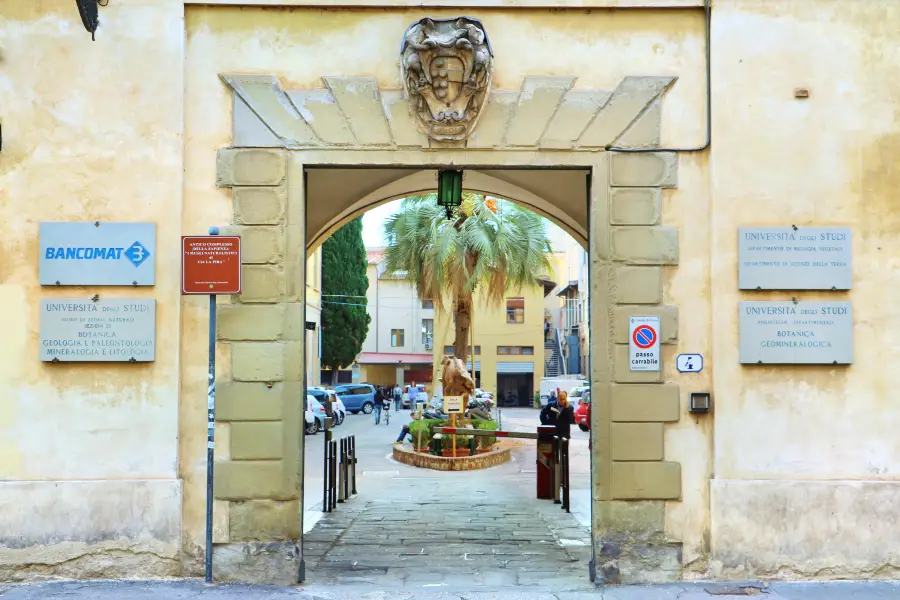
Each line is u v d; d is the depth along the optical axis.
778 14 7.98
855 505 7.71
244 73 7.91
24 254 7.74
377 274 71.19
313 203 11.40
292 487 7.69
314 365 47.06
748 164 7.89
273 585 7.61
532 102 7.91
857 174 7.91
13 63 7.82
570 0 7.91
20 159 7.78
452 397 20.62
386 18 7.93
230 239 7.36
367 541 9.89
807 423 7.79
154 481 7.62
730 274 7.84
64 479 7.65
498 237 25.70
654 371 7.80
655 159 7.93
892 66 7.97
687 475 7.80
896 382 7.83
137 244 7.74
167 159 7.81
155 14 7.89
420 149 7.86
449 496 14.25
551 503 13.34
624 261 7.88
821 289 7.83
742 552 7.69
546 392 51.97
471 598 7.25
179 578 7.65
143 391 7.70
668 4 7.93
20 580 7.54
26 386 7.69
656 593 7.37
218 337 7.76
